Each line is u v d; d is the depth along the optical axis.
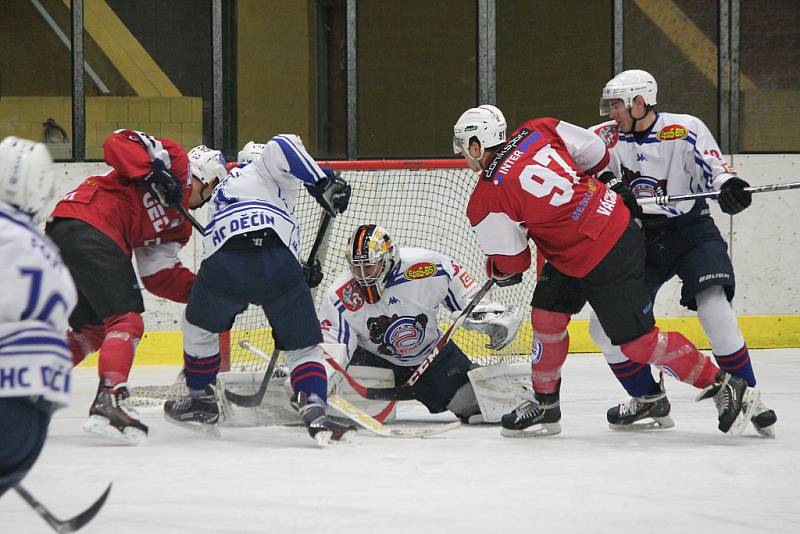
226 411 16.42
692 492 10.97
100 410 13.98
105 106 29.66
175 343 27.39
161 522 9.60
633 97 16.02
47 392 6.78
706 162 15.84
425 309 17.00
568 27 30.58
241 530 9.31
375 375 17.16
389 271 16.27
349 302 16.77
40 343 6.79
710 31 30.56
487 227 14.70
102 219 15.04
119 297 14.74
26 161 7.16
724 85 30.42
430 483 11.45
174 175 15.58
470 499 10.59
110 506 10.25
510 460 13.05
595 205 14.38
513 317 16.94
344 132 30.58
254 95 30.25
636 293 14.39
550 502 10.45
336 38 30.44
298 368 14.76
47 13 29.56
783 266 29.31
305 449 14.05
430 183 25.08
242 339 23.48
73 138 29.20
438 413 18.14
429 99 30.53
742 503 10.44
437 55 30.47
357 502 10.43
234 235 14.43
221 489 11.09
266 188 14.88
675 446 14.23
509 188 14.30
